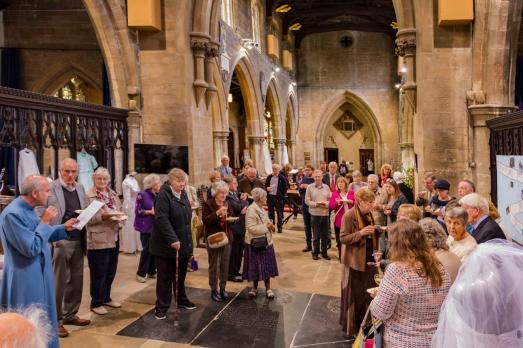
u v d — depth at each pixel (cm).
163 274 436
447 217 306
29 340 108
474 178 677
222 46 1276
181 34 773
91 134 706
